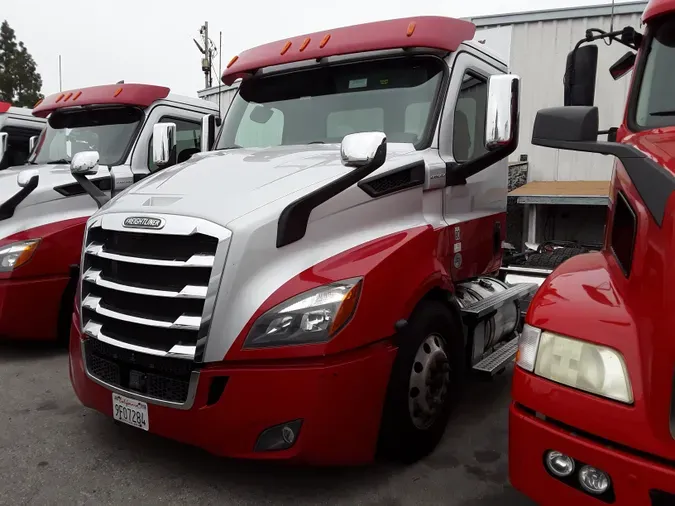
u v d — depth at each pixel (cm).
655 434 182
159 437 353
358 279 270
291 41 413
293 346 255
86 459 326
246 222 268
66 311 508
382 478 308
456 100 378
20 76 3706
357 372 268
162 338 279
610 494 189
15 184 543
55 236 493
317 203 280
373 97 384
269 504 283
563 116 239
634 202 229
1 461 323
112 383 302
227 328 261
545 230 909
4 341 536
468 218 398
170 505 282
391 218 322
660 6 307
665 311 188
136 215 292
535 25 955
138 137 598
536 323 221
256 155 362
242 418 259
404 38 365
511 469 221
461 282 401
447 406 341
